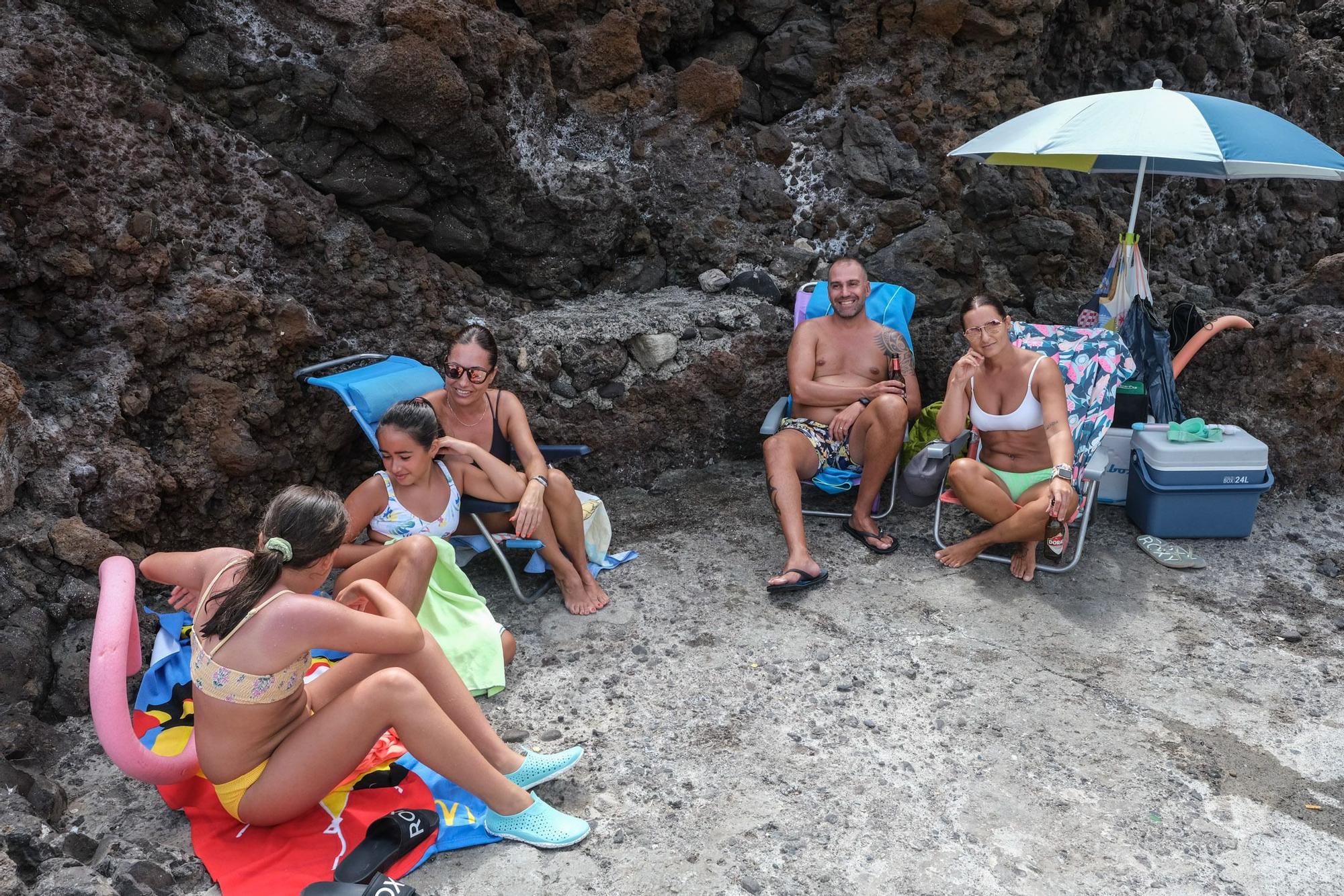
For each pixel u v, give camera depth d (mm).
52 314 3779
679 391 5461
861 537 4684
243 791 2555
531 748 3203
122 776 2973
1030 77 6590
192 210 4238
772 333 5609
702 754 3189
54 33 3912
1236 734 3295
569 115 5836
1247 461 4551
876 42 6199
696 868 2707
